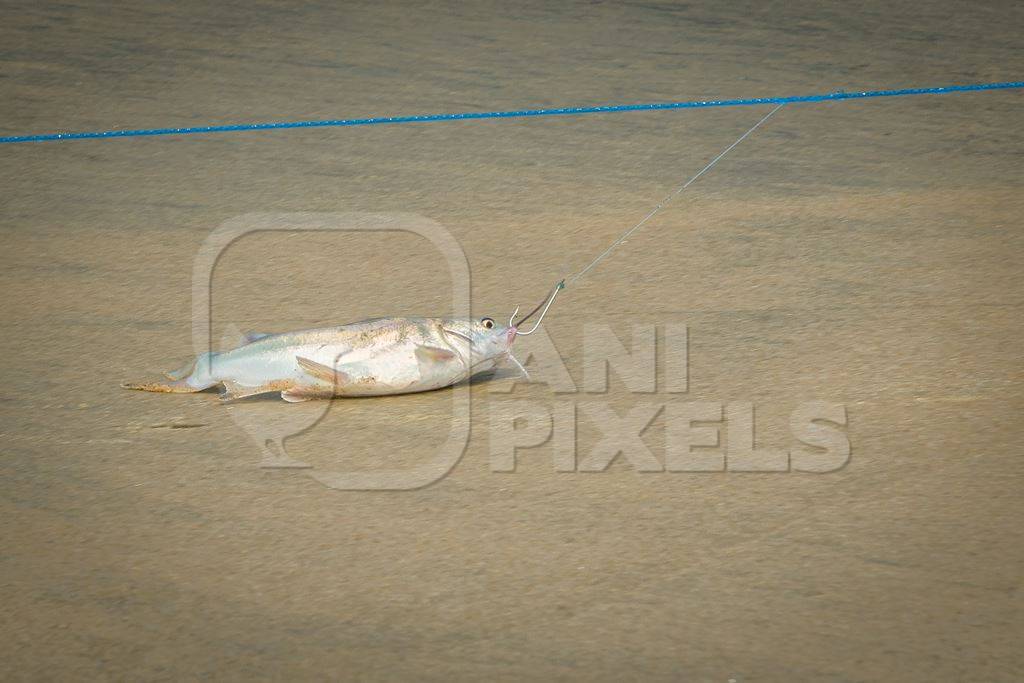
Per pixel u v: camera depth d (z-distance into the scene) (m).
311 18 15.41
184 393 6.89
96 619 4.96
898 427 6.38
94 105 12.55
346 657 4.71
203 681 4.59
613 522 5.58
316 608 5.00
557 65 13.70
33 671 4.66
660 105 12.31
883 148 11.02
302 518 5.65
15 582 5.20
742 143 11.25
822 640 4.73
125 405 6.76
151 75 13.43
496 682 4.55
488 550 5.38
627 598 5.02
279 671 4.63
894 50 14.01
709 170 10.57
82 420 6.59
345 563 5.30
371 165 10.90
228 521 5.63
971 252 8.71
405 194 10.19
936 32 14.66
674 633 4.80
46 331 7.74
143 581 5.20
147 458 6.20
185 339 7.61
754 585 5.09
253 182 10.52
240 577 5.21
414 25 15.17
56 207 10.01
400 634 4.83
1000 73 13.12
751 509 5.66
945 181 10.16
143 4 15.95
